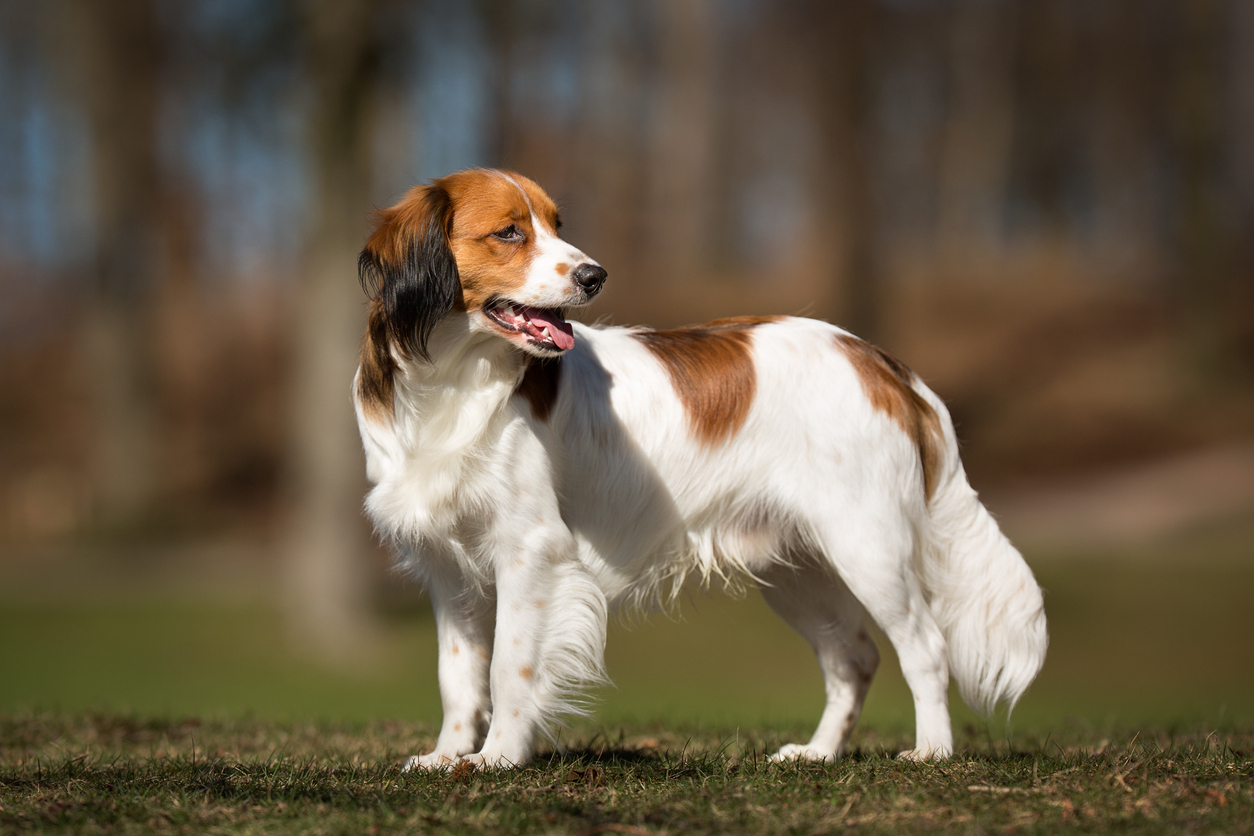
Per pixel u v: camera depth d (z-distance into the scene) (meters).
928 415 4.90
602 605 4.48
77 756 4.96
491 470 4.30
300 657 14.30
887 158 29.75
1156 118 34.03
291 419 27.38
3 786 4.06
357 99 14.57
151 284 24.33
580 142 30.53
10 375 29.42
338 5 14.35
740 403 4.72
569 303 4.20
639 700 12.02
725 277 33.47
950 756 4.48
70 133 23.38
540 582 4.36
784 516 4.74
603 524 4.70
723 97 36.31
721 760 4.50
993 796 3.76
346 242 14.67
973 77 36.81
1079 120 37.34
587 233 31.78
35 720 6.43
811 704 11.71
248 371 28.97
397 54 14.98
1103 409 25.08
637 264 33.62
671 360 4.78
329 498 14.87
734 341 4.84
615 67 31.17
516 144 21.52
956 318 30.56
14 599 17.42
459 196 4.30
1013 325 29.77
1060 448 23.80
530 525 4.35
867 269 22.67
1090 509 20.67
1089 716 10.83
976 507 4.93
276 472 25.62
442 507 4.32
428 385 4.30
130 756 5.10
